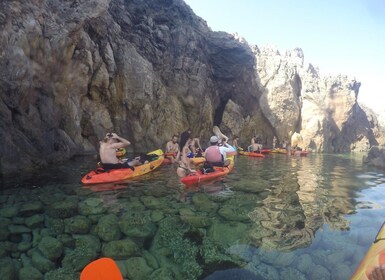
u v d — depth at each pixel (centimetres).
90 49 1420
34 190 655
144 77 1709
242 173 976
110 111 1622
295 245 418
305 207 588
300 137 2492
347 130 2834
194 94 2075
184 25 2255
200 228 468
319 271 354
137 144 1702
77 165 1003
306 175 991
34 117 1028
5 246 388
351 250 404
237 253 392
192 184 758
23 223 464
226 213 537
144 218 499
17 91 944
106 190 675
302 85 2648
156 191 677
